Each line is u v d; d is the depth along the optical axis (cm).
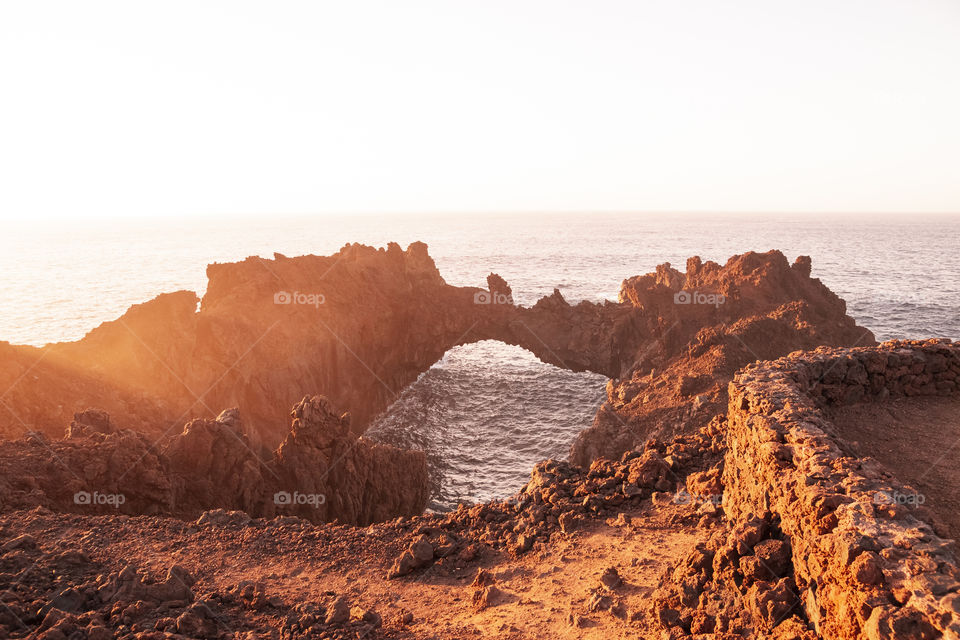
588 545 1514
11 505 2259
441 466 6769
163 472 3034
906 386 1603
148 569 1470
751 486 1198
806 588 879
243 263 7469
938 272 19475
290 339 6862
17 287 17525
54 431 4131
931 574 667
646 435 5781
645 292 8306
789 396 1249
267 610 1270
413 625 1236
